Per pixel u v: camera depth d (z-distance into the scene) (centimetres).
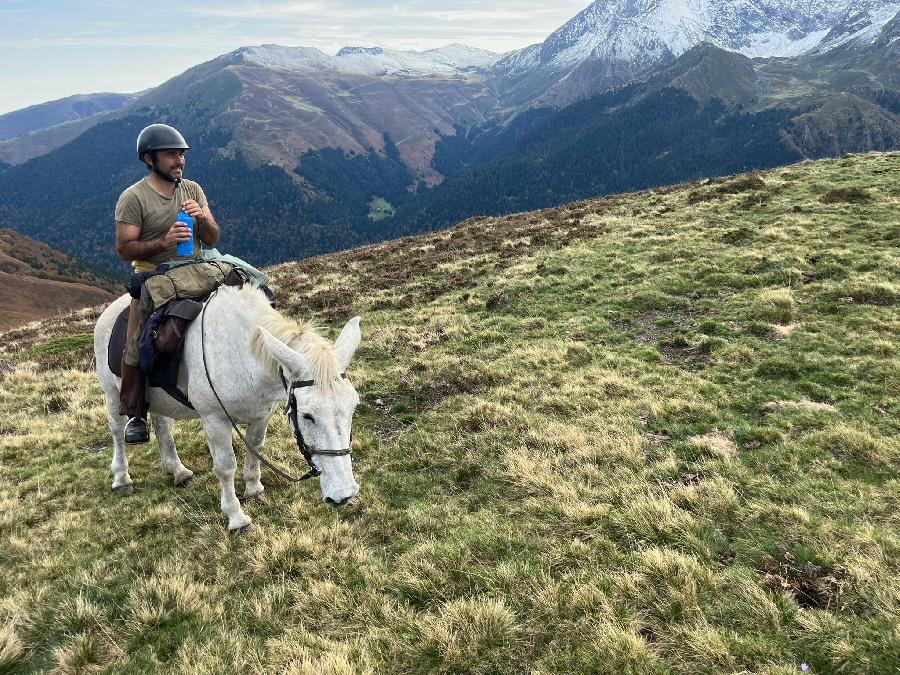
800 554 493
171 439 768
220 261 615
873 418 743
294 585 530
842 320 1113
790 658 389
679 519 549
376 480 745
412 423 919
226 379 542
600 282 1580
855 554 472
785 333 1090
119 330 623
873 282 1255
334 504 439
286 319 523
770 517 549
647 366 1020
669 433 765
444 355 1202
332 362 455
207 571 574
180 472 770
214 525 649
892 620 400
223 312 546
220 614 503
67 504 731
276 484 744
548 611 453
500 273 1839
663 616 438
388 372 1137
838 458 657
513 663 418
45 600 539
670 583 466
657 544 530
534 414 875
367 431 902
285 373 478
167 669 446
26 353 1617
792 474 630
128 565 591
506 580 495
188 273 580
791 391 861
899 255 1432
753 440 721
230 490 629
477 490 694
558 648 423
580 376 998
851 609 425
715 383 922
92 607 515
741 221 2045
